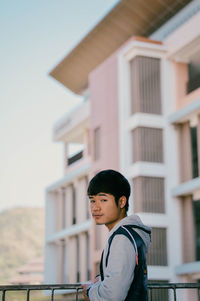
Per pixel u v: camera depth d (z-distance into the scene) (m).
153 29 27.77
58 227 37.78
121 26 28.12
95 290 2.29
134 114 24.97
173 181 24.61
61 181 36.56
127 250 2.30
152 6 26.03
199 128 23.88
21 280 51.53
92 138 28.28
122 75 25.69
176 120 24.69
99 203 2.50
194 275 22.78
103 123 27.23
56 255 37.78
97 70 28.75
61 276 36.06
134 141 24.75
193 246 23.66
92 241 27.48
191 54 24.94
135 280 2.32
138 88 24.73
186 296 21.55
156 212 23.94
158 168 24.39
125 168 24.69
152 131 24.67
